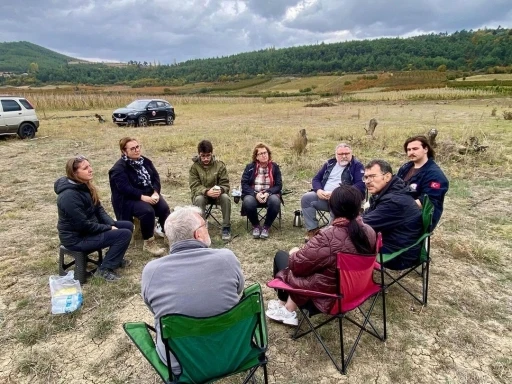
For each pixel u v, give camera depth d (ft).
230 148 36.94
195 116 86.38
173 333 6.11
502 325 10.40
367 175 11.20
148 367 9.18
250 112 96.32
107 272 12.95
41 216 19.48
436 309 11.10
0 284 12.76
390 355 9.34
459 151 30.14
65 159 33.91
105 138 46.26
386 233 10.93
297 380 8.64
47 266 13.97
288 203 21.13
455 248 14.48
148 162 16.11
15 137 46.50
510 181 23.82
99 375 8.95
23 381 8.77
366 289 9.32
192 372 6.52
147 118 63.16
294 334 10.01
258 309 6.76
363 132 46.19
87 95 118.21
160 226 16.39
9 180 26.73
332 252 8.46
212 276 6.85
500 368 8.87
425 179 13.02
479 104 105.60
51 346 9.87
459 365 8.99
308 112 91.50
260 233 16.58
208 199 17.19
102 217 13.66
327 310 8.50
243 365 7.03
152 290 6.86
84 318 10.98
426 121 61.82
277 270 10.66
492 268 13.43
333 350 9.55
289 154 33.96
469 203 20.15
